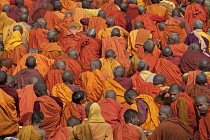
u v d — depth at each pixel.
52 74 45.94
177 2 68.88
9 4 67.62
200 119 38.09
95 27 59.47
